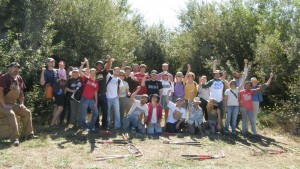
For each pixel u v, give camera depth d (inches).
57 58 564.1
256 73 593.0
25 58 419.2
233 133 401.7
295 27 600.1
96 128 387.9
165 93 413.7
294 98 485.4
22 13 487.8
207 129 406.3
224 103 408.5
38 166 253.0
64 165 257.3
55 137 337.4
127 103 408.8
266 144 371.9
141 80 422.3
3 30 462.6
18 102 357.7
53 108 428.8
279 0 693.9
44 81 375.6
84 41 588.4
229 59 773.9
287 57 557.3
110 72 408.5
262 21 715.4
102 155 289.1
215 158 303.0
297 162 308.7
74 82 383.9
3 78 310.5
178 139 362.9
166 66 422.9
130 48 803.4
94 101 367.9
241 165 286.2
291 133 438.9
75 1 593.9
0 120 318.0
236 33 780.6
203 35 861.8
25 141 316.8
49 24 494.9
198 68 860.6
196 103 397.7
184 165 274.5
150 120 384.2
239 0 820.0
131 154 296.5
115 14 678.5
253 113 410.9
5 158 265.3
